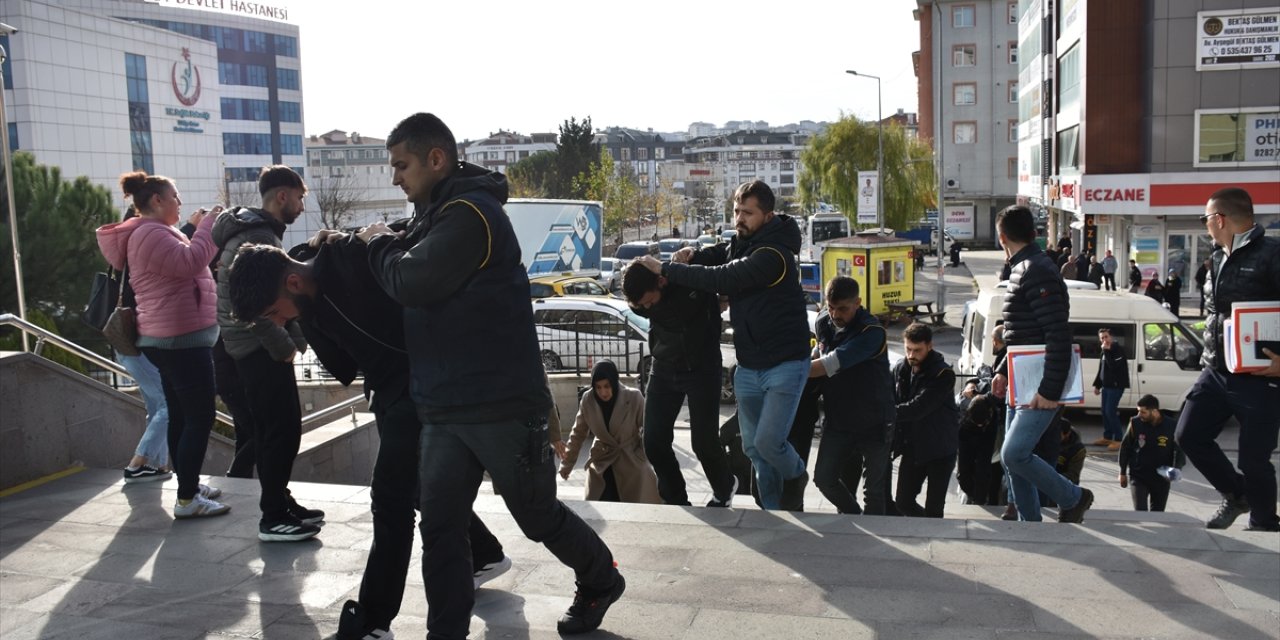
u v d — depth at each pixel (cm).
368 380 347
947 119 7275
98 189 2255
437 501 312
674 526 468
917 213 5525
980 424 820
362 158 12912
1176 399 1535
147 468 591
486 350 304
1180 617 351
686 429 1491
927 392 690
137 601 402
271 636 362
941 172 3841
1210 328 487
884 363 561
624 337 1739
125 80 6294
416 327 310
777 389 471
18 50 5441
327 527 489
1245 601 363
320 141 13400
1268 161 2975
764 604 374
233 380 646
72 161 5803
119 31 6228
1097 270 2981
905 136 5603
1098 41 3142
